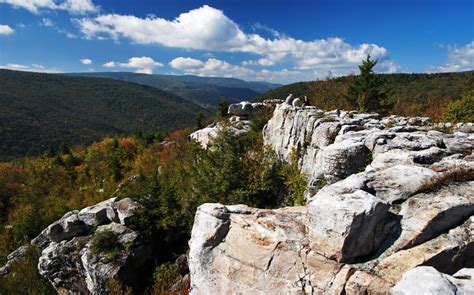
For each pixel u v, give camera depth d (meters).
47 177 66.00
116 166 60.06
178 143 60.91
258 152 25.00
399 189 10.45
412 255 8.52
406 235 8.98
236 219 11.48
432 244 8.66
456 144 14.88
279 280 9.75
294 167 22.58
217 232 11.48
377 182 10.91
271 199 22.95
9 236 41.72
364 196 9.12
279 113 27.98
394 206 9.96
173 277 21.88
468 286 6.30
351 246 8.74
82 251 23.73
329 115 22.95
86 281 23.58
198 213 12.25
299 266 9.55
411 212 9.52
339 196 9.48
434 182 10.33
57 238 25.83
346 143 16.67
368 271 8.51
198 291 11.52
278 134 27.23
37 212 45.47
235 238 11.20
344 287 8.56
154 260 24.59
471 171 10.84
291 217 11.10
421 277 6.49
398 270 8.30
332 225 8.91
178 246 25.72
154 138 78.94
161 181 27.30
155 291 20.59
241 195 21.66
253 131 33.78
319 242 9.27
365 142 16.34
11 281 26.59
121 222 24.92
